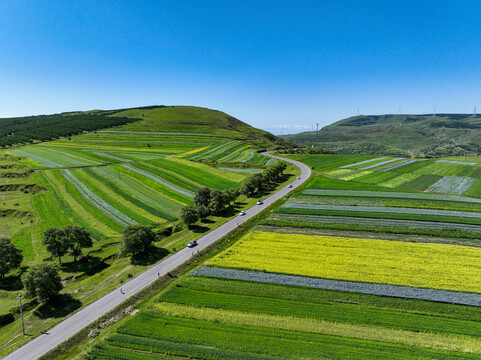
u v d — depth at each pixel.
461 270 53.16
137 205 101.25
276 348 37.44
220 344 38.56
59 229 70.31
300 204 92.62
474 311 43.19
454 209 81.81
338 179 120.75
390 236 69.19
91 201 103.44
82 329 44.97
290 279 53.03
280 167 130.88
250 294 49.88
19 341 43.62
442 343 37.47
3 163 144.00
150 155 169.12
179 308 47.03
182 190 116.00
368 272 53.94
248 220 85.19
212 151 184.12
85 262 69.31
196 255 66.19
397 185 109.12
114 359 37.19
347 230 73.56
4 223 92.69
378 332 39.97
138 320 44.44
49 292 52.25
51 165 141.50
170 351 37.75
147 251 69.62
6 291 60.41
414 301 46.00
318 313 44.38
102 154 167.38
